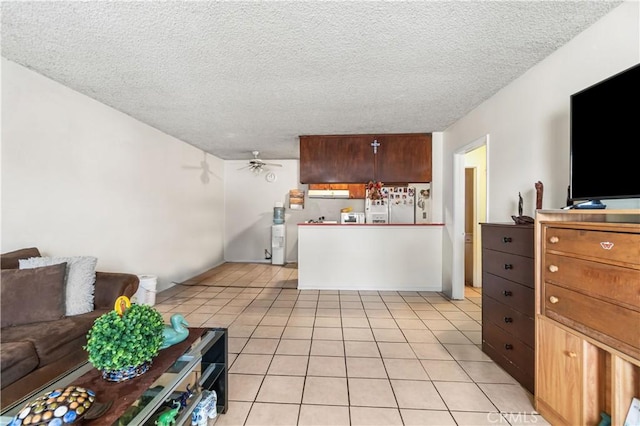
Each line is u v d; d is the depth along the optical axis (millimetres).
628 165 1391
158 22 1791
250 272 5746
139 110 3389
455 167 3930
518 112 2527
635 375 1206
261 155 6266
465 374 2102
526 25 1812
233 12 1691
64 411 929
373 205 4988
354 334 2785
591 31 1809
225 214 6832
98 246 3096
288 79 2584
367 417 1660
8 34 1911
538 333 1677
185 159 5031
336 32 1889
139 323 1189
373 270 4430
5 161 2229
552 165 2129
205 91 2846
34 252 2256
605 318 1258
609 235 1238
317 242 4488
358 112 3469
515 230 1998
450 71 2428
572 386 1447
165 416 1255
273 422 1613
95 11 1688
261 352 2418
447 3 1616
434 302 3812
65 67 2363
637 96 1357
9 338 1686
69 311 2061
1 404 1467
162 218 4328
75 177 2816
